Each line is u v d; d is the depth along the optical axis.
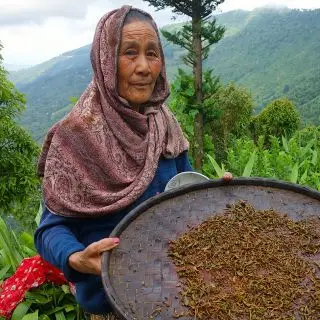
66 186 2.19
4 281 3.24
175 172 2.52
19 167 15.41
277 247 2.05
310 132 8.84
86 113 2.23
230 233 2.12
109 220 2.28
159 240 2.06
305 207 2.27
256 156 5.62
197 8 6.25
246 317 1.74
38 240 2.20
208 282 1.89
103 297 2.26
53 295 3.23
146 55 2.22
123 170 2.26
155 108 2.41
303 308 1.75
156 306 1.77
